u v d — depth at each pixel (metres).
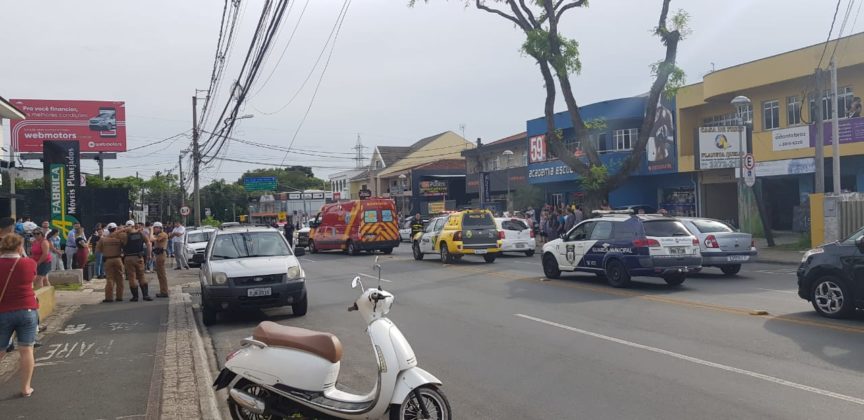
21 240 7.50
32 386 7.86
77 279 18.97
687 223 18.22
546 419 6.48
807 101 26.44
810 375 7.61
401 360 5.72
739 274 18.31
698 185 33.75
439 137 70.38
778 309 12.00
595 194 26.02
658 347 9.23
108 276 15.77
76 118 50.31
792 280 16.50
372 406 5.71
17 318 7.34
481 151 51.41
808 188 28.23
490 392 7.42
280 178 103.75
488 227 23.97
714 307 12.36
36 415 6.73
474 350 9.48
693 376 7.74
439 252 24.84
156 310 14.25
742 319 11.09
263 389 6.25
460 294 15.42
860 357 8.34
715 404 6.70
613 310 12.42
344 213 33.06
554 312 12.41
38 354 9.66
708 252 17.44
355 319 12.73
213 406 6.95
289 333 6.18
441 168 60.59
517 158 47.34
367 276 20.59
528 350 9.36
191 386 7.73
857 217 19.97
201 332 12.07
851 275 10.55
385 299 5.94
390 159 72.69
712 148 27.05
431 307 13.55
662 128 34.59
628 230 15.50
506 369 8.38
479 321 11.77
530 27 24.92
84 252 20.22
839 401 6.67
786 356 8.51
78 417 6.63
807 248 23.50
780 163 27.39
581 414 6.57
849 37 23.92
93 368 8.72
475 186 51.38
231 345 10.83
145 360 9.19
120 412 6.78
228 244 13.60
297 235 40.97
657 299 13.61
